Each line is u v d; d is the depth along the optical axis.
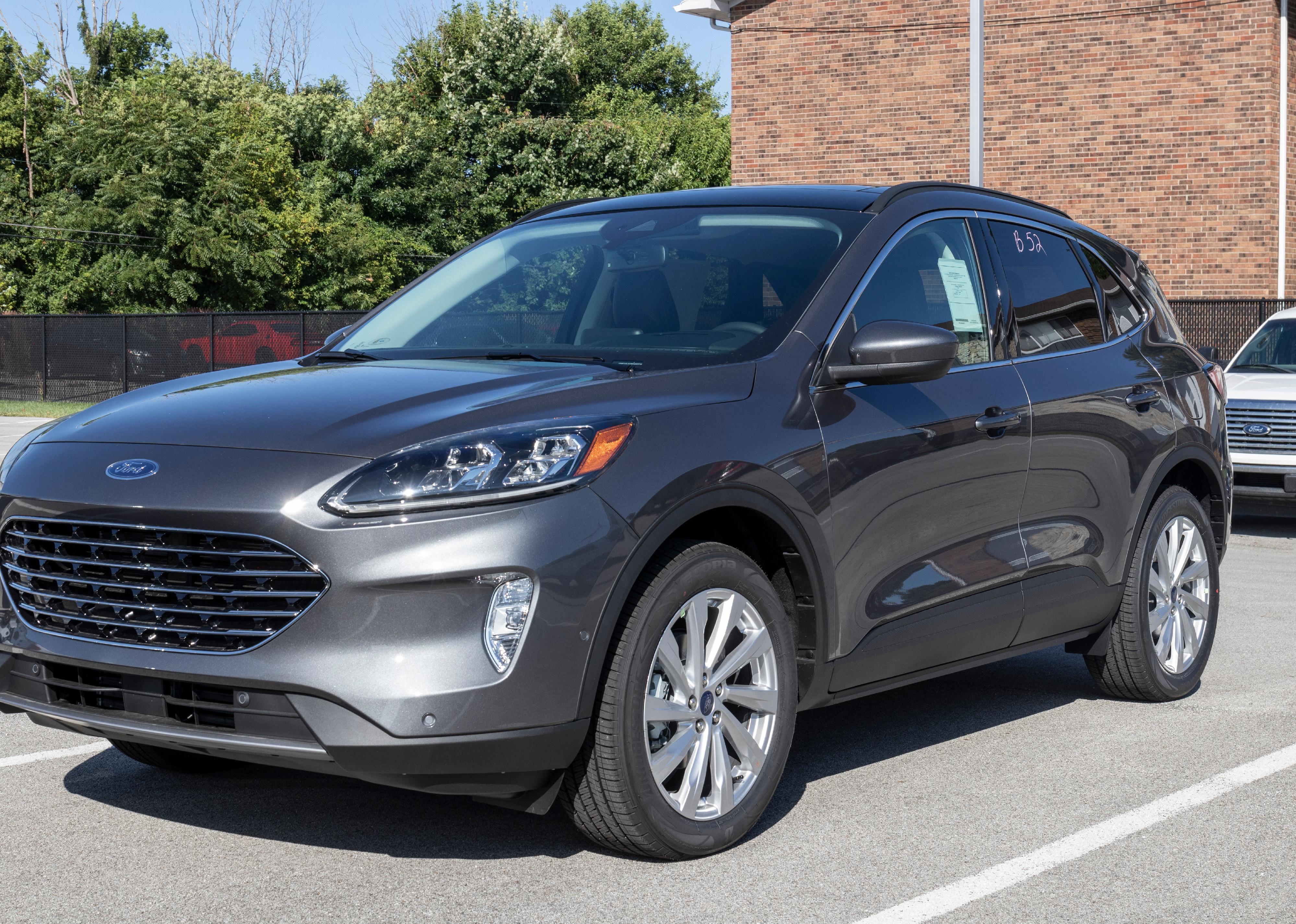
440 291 4.86
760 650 3.77
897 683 4.32
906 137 24.52
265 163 42.16
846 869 3.60
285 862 3.64
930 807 4.14
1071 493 4.90
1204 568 5.66
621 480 3.37
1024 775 4.49
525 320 4.48
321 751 3.14
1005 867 3.62
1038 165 23.53
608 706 3.39
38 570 3.52
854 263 4.30
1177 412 5.50
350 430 3.37
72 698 3.50
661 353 4.04
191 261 36.66
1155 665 5.40
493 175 51.59
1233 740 4.93
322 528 3.16
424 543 3.15
